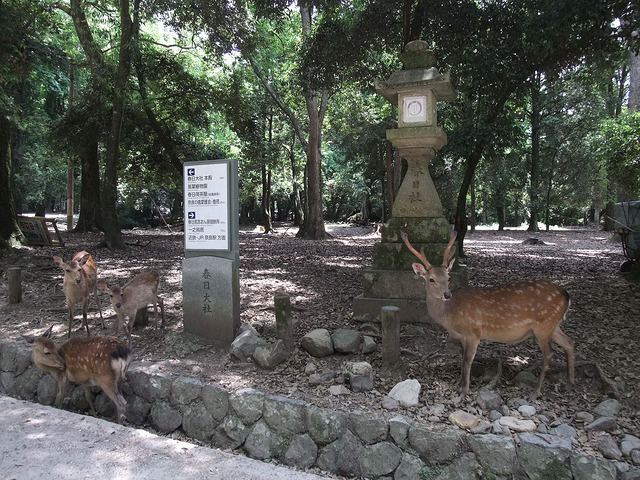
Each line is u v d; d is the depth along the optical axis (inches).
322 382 179.6
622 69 968.3
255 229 1184.2
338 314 273.1
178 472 133.6
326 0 434.0
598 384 167.8
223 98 754.2
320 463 147.6
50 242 561.6
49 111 968.3
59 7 647.1
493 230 1226.6
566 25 334.3
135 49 551.8
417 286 245.3
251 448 157.4
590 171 1065.5
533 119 1086.4
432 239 248.5
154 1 563.5
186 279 232.1
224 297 224.5
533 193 1138.0
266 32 722.2
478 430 136.2
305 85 493.7
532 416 147.5
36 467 135.6
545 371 161.9
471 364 178.7
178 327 256.2
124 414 184.7
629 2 322.0
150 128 796.0
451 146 436.5
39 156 1064.8
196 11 574.2
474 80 400.8
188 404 173.8
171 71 731.4
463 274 249.9
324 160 1491.1
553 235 995.3
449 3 382.6
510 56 394.3
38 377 205.2
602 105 1000.2
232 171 225.3
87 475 131.6
